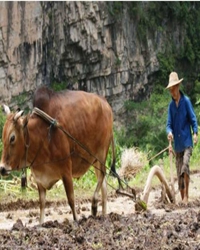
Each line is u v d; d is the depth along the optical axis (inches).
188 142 439.2
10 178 640.4
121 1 1765.5
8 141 326.3
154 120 1672.0
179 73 1951.3
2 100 1512.1
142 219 318.3
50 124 336.2
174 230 285.9
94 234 282.0
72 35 1672.0
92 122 362.6
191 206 418.0
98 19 1712.6
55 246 260.4
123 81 1791.3
